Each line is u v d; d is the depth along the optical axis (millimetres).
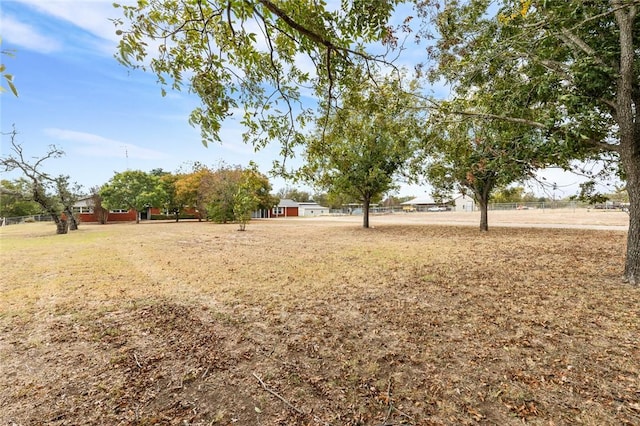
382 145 14977
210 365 2895
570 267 6500
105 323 3996
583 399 2260
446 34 5332
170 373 2764
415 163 13500
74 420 2150
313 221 31516
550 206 45062
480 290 5082
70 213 22766
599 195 6223
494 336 3361
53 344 3383
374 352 3090
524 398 2295
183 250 10695
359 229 18438
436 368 2760
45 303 4840
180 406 2299
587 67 4555
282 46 3402
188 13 2785
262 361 2961
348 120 4738
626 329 3410
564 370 2654
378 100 4148
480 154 6215
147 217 41812
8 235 18109
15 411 2254
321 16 2885
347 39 3049
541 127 5125
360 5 2727
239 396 2416
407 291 5160
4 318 4195
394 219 29609
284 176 4527
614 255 7664
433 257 8203
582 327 3506
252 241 13328
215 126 3020
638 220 5062
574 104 4629
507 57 5309
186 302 4832
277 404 2309
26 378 2703
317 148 4664
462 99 6152
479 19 5566
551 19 4289
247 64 3357
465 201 54594
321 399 2363
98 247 11867
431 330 3574
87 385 2586
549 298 4551
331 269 7035
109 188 32000
